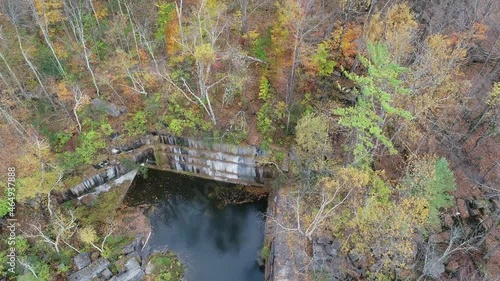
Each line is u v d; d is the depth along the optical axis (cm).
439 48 3309
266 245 3909
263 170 4300
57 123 4269
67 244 3666
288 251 3553
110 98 4478
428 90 3488
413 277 3309
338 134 4047
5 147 3934
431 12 4212
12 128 4028
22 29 4359
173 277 3809
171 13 4353
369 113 2942
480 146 4191
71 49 4425
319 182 3600
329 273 3366
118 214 4212
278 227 3731
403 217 3092
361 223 3197
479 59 4428
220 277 3844
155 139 4419
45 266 3572
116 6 4794
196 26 3859
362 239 3338
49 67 4303
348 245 3453
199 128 4303
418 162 3522
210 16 3869
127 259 3816
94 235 3700
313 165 3694
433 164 3534
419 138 3922
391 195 3534
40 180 3600
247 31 4341
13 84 4231
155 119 4391
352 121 2945
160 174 4597
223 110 4366
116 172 4394
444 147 4109
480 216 3731
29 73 4297
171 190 4462
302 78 4053
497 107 3784
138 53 4225
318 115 3778
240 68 4259
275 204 4003
